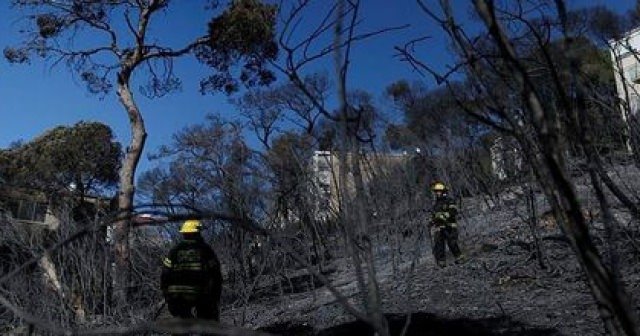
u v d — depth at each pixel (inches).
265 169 488.1
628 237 289.3
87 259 278.7
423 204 498.0
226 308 488.1
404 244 530.3
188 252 300.8
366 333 325.1
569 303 299.6
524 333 265.3
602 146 249.8
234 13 775.7
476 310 315.9
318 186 456.4
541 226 452.4
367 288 91.3
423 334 289.4
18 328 233.6
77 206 317.1
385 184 485.4
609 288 71.1
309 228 494.0
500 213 585.6
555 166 72.7
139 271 363.9
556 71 79.5
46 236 283.9
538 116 73.2
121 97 766.5
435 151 627.8
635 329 69.6
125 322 282.8
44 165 951.6
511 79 79.9
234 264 509.4
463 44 80.6
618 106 232.5
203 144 649.0
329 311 390.9
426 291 372.8
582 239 71.7
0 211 272.4
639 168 243.9
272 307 464.1
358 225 84.0
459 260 446.6
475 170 629.6
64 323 247.3
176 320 63.5
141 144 731.4
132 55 805.9
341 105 79.3
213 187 529.3
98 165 1012.5
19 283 240.5
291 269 565.6
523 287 346.9
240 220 87.2
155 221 86.2
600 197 79.7
